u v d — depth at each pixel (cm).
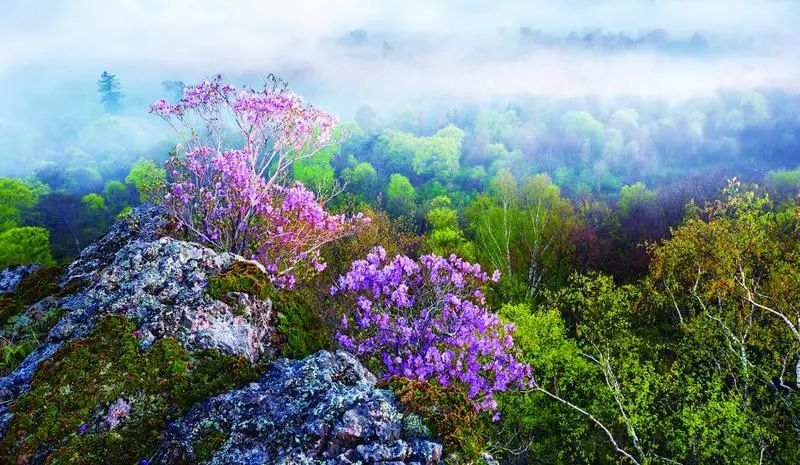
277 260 1195
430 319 1152
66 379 571
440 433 516
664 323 2777
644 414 1805
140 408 556
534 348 2011
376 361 1112
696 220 2659
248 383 607
